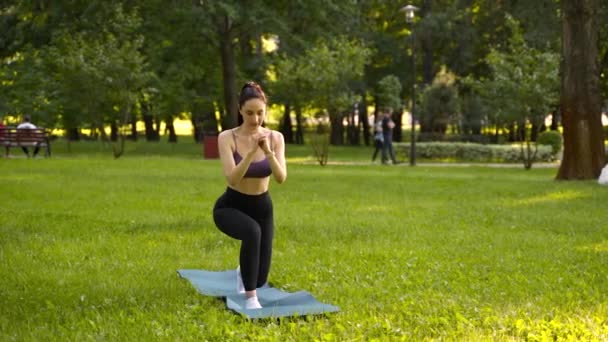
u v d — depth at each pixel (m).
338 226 11.19
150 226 10.96
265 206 6.57
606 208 13.91
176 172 22.05
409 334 5.35
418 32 41.28
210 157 32.72
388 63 47.53
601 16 29.80
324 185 18.28
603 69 34.19
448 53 43.38
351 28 40.03
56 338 5.32
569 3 20.97
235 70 37.31
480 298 6.58
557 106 28.81
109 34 31.42
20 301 6.50
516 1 38.12
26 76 38.19
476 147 33.41
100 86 30.97
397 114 53.34
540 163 32.75
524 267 8.12
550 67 27.06
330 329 5.54
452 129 39.94
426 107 38.03
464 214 12.88
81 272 7.71
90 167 23.66
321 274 7.71
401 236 10.35
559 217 12.55
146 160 28.66
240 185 6.48
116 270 7.88
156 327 5.61
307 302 6.43
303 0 33.50
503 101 27.62
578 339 5.24
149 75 31.58
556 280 7.37
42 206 13.30
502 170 26.73
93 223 11.15
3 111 39.06
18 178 18.98
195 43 37.06
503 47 41.06
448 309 6.10
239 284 6.89
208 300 6.58
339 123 53.06
